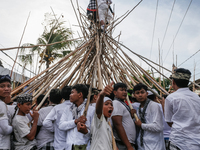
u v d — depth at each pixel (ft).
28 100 6.37
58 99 8.00
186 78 6.20
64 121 6.09
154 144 6.50
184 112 5.72
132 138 6.83
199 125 5.55
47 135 7.03
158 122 6.58
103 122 5.37
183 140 5.56
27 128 6.31
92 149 5.13
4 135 5.97
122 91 7.36
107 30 13.39
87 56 11.68
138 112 7.42
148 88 8.31
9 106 7.13
